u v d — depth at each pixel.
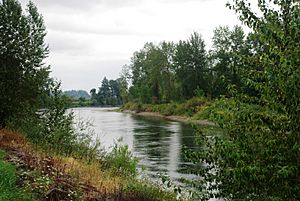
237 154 6.12
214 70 74.62
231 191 6.73
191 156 7.07
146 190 11.23
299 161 5.84
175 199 11.23
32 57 21.84
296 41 5.94
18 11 21.70
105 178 13.23
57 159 13.58
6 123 20.09
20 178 9.59
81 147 18.66
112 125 55.75
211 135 7.09
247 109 6.45
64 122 19.94
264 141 6.12
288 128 6.07
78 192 9.27
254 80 6.68
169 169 21.42
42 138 18.92
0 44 21.06
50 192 8.71
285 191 5.93
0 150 12.74
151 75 103.00
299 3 6.15
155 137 38.09
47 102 20.80
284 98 5.88
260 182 6.11
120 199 9.75
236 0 6.77
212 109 6.95
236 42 73.81
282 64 5.68
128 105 116.25
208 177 7.14
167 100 96.94
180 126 52.72
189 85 83.19
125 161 17.28
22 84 21.00
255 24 6.68
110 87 198.88
